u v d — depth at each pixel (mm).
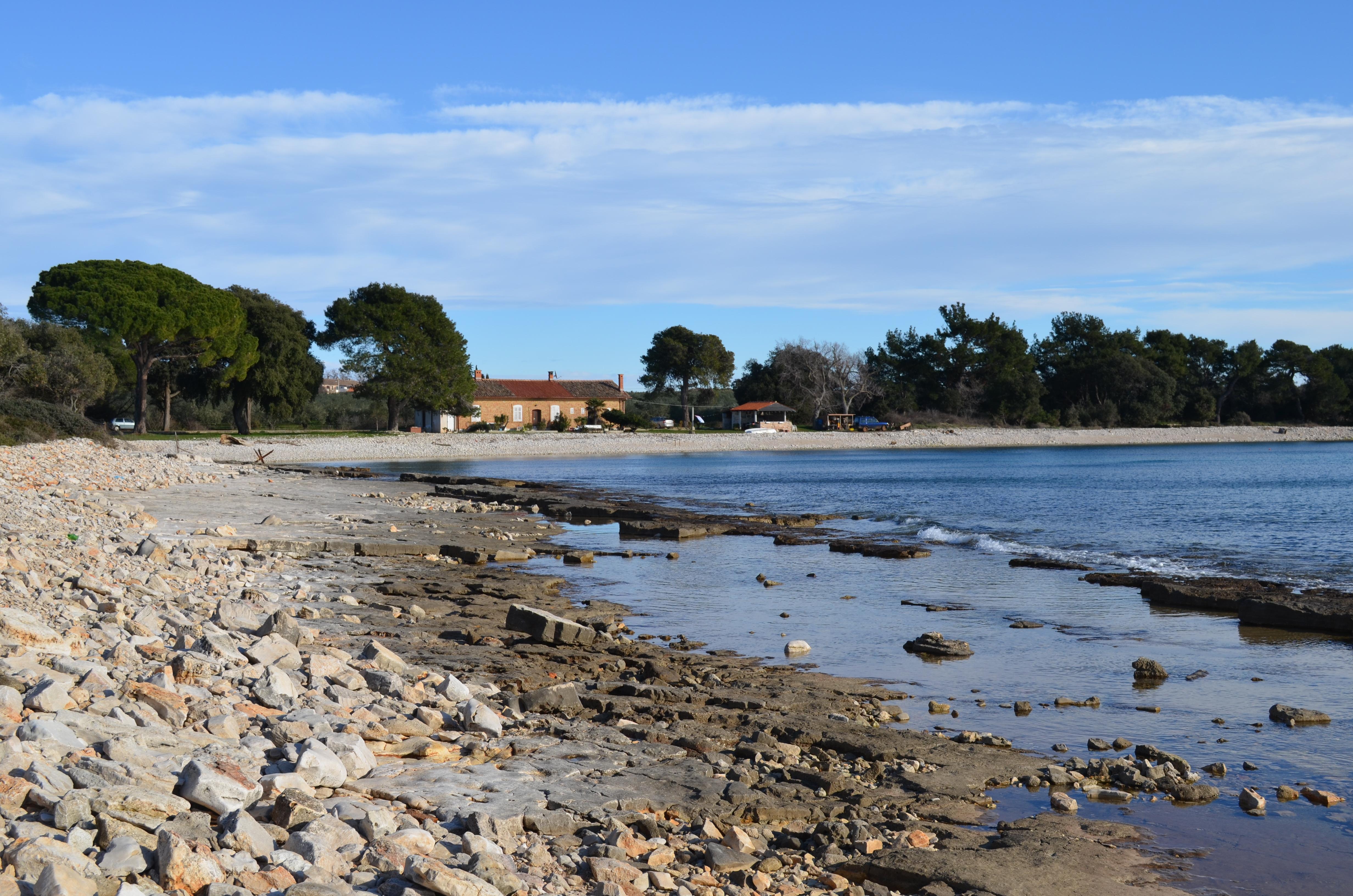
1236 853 7348
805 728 10086
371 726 8023
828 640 15125
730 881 6293
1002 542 28234
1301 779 9117
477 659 12531
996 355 129125
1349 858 7277
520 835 6426
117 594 12070
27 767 5426
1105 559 24406
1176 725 10820
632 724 9750
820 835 7270
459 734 8531
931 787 8547
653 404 146750
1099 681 12789
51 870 4262
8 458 36719
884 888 6465
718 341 139125
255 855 5129
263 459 65438
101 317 68250
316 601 16125
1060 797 8266
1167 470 70250
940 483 55875
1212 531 30953
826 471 69875
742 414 126250
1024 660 13945
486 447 88750
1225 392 139000
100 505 24281
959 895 6383
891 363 131500
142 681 7855
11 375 59469
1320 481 56688
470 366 100188
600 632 14969
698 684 12016
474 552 22906
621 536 29875
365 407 110750
